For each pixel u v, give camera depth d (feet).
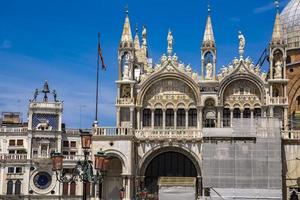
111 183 234.17
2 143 337.31
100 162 140.05
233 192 213.87
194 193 215.51
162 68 243.40
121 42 244.22
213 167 216.54
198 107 238.89
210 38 242.78
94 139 230.07
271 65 238.68
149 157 235.81
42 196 312.71
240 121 219.41
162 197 216.54
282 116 234.17
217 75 241.76
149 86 244.01
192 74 241.96
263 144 216.33
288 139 226.17
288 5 306.14
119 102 239.91
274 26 243.40
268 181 213.87
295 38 285.84
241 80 241.55
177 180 217.15
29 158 317.42
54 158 135.74
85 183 135.74
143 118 244.01
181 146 233.35
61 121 330.34
